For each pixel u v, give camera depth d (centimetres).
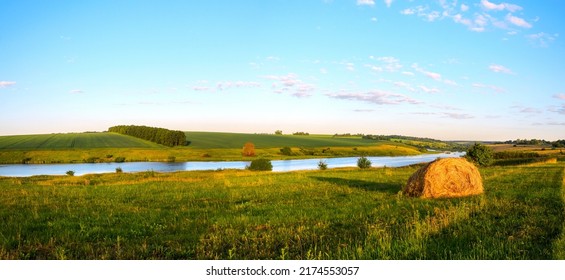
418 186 1984
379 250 923
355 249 941
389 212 1473
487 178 2812
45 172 7306
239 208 1638
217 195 2117
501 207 1497
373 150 17512
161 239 1091
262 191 2261
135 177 3606
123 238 1112
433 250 933
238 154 13950
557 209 1419
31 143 14125
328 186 2489
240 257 926
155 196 2092
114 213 1534
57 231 1209
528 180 2598
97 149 13175
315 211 1494
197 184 2762
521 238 1021
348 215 1424
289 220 1330
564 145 10675
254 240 1063
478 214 1375
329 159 13088
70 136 16588
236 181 2942
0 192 2300
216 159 12275
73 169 8225
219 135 19512
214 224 1288
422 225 1125
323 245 1005
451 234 1071
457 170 1952
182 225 1276
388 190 2250
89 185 2791
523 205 1534
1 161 11012
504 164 5675
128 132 18325
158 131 15838
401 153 17575
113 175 3912
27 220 1389
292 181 2905
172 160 12094
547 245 945
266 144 17088
